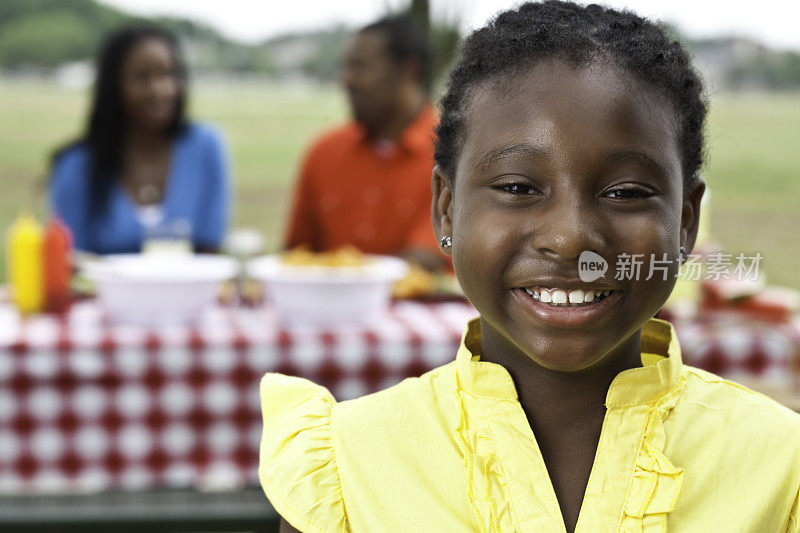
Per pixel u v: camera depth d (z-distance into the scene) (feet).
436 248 8.62
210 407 6.41
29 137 35.63
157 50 9.07
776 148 36.06
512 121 2.19
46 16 61.16
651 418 2.38
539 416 2.41
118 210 8.87
